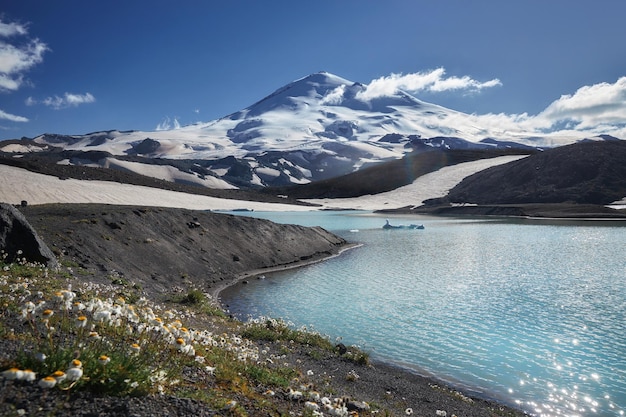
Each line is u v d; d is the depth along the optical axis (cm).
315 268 4341
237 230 4809
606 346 1978
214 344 1069
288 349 1717
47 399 521
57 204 4366
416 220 12394
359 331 2220
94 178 15100
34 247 2083
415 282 3531
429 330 2233
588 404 1441
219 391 752
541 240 6750
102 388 583
